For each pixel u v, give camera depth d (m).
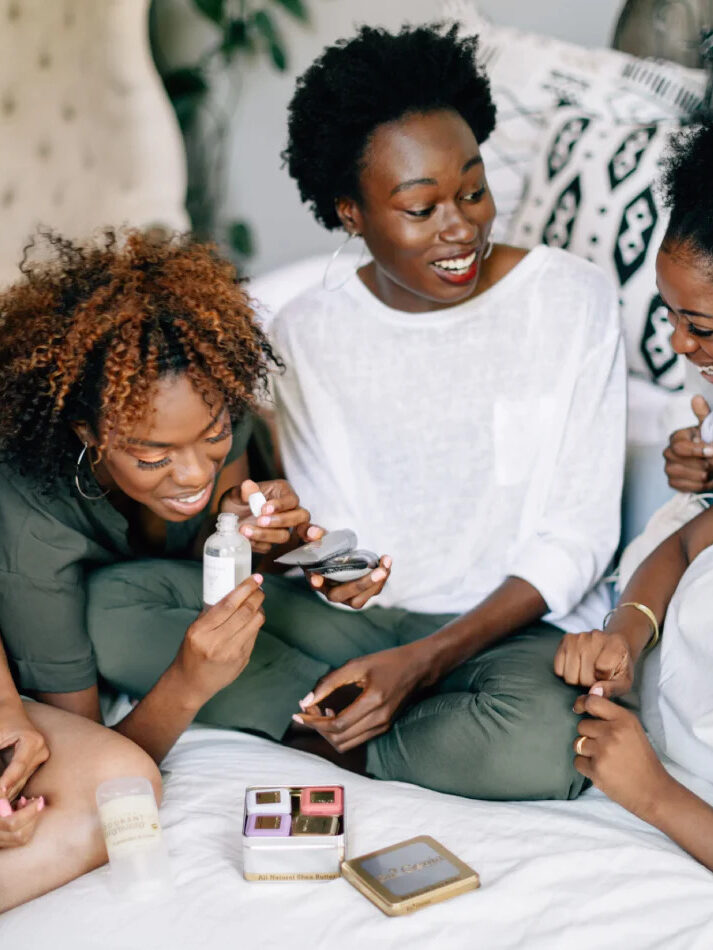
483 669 1.52
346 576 1.43
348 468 1.73
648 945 1.07
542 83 2.36
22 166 2.63
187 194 3.22
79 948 1.08
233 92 3.13
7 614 1.41
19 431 1.31
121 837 1.16
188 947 1.07
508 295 1.68
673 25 2.33
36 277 1.38
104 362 1.23
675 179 1.38
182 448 1.26
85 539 1.41
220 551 1.26
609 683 1.36
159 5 3.12
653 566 1.54
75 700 1.46
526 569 1.60
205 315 1.26
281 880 1.16
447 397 1.69
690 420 1.79
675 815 1.22
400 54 1.55
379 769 1.49
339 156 1.59
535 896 1.13
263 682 1.57
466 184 1.54
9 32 2.53
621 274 2.12
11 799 1.22
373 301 1.71
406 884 1.13
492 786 1.41
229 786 1.34
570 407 1.66
